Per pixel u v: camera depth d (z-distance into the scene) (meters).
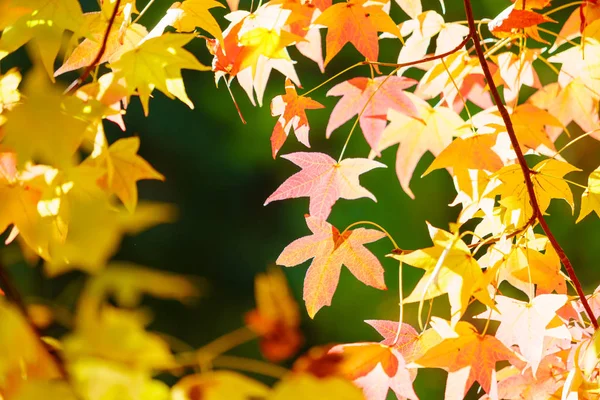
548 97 2.41
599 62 2.35
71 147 2.02
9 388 1.95
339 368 1.99
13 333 1.95
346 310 5.74
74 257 1.82
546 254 2.30
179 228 6.09
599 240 5.58
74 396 1.93
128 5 2.26
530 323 2.22
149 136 5.93
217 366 2.01
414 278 5.70
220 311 6.04
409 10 2.40
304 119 2.33
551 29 4.80
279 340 1.99
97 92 2.09
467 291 2.17
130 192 2.12
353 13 2.27
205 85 5.94
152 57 2.14
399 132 2.43
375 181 5.84
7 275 1.97
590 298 2.32
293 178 2.30
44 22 2.12
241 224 6.28
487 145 2.26
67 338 1.92
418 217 5.82
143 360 1.95
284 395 1.97
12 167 2.05
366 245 5.77
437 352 2.20
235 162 6.14
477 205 2.31
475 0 5.09
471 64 2.39
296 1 2.30
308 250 2.28
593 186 2.25
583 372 2.23
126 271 1.91
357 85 2.34
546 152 2.34
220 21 4.43
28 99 2.02
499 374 2.31
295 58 5.68
